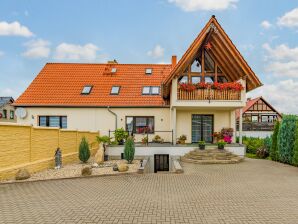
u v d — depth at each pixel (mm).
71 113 21234
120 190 8672
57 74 24188
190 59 17469
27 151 11133
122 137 18000
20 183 9570
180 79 19234
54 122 21344
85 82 23328
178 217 6113
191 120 19984
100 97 21719
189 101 17328
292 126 14719
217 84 17406
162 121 20938
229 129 19047
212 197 7840
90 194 8141
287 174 11672
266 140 19828
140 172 11727
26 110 21266
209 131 20047
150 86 22797
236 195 8078
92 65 25438
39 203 7160
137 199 7590
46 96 21797
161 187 9125
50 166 12844
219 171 12438
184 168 13320
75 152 15922
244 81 17594
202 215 6254
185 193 8305
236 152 17109
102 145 16047
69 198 7672
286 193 8336
